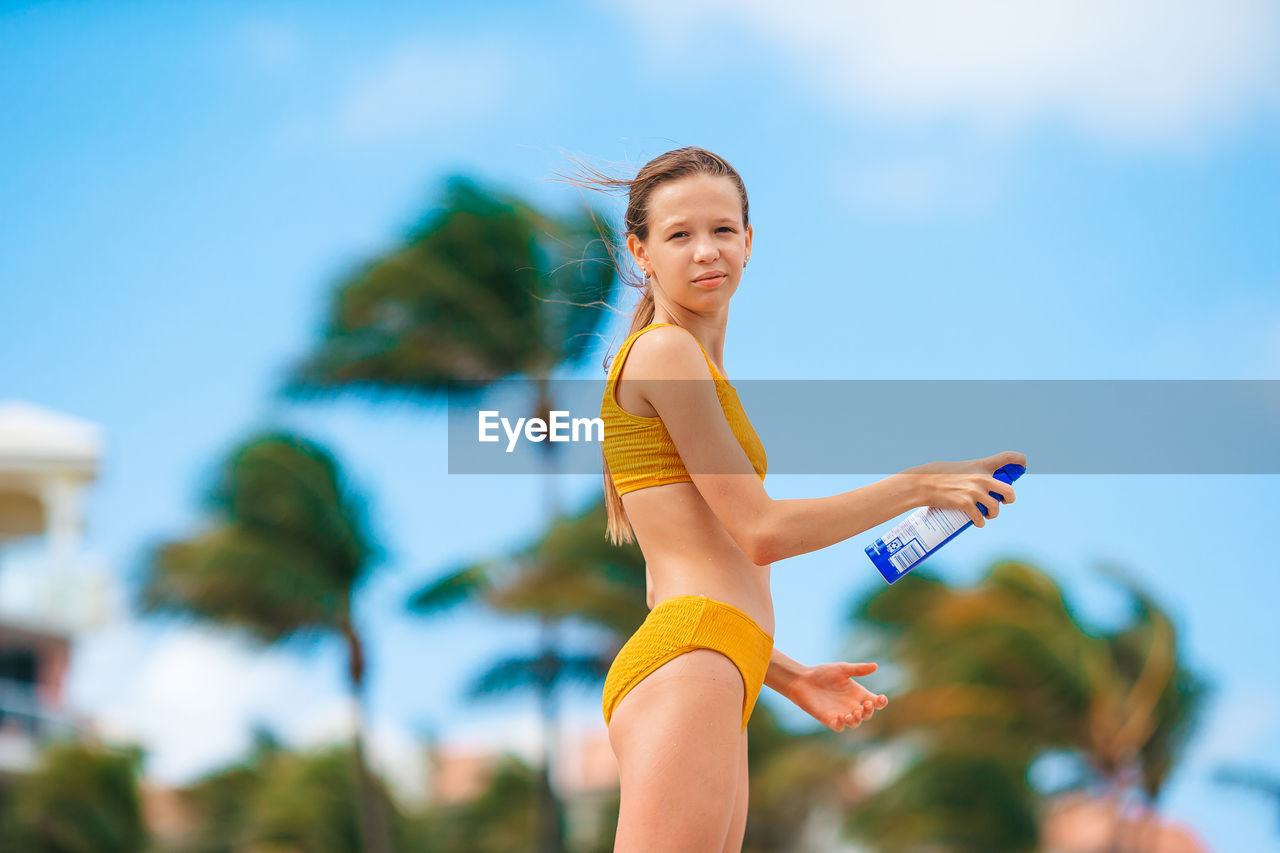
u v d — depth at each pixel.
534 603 19.58
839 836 22.45
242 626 21.33
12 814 22.69
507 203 22.55
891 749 22.77
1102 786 22.95
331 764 21.97
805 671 2.41
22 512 32.59
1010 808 21.80
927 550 2.10
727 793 1.88
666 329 2.04
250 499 21.55
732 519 1.95
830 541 1.93
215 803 22.48
